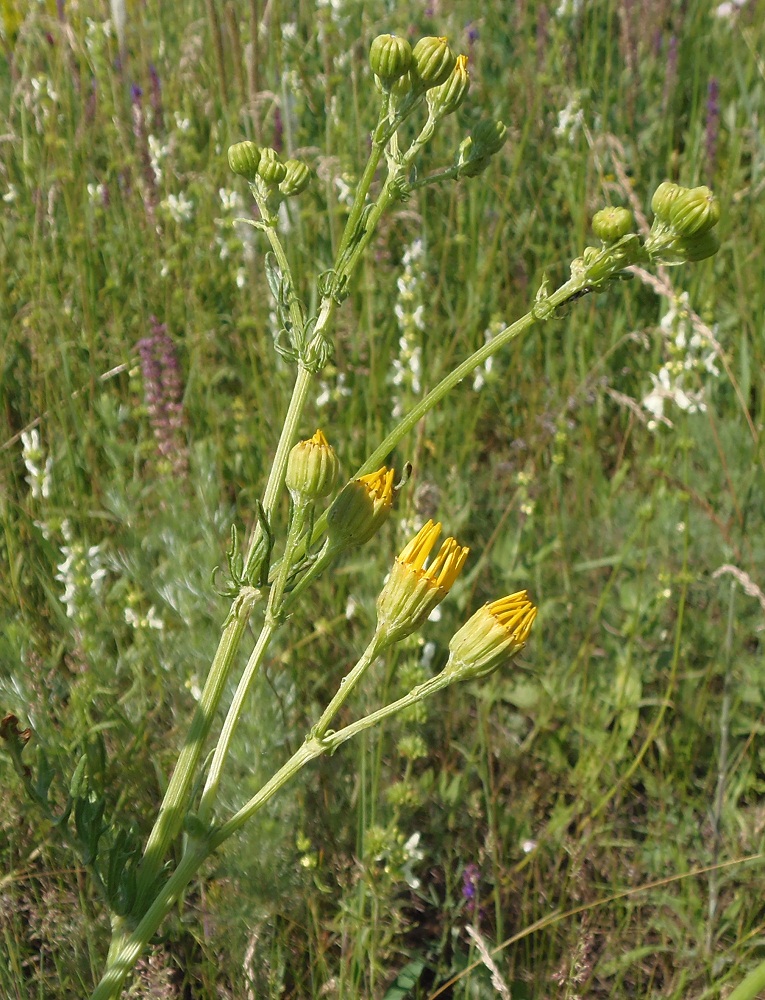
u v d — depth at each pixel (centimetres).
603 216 11
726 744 20
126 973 11
